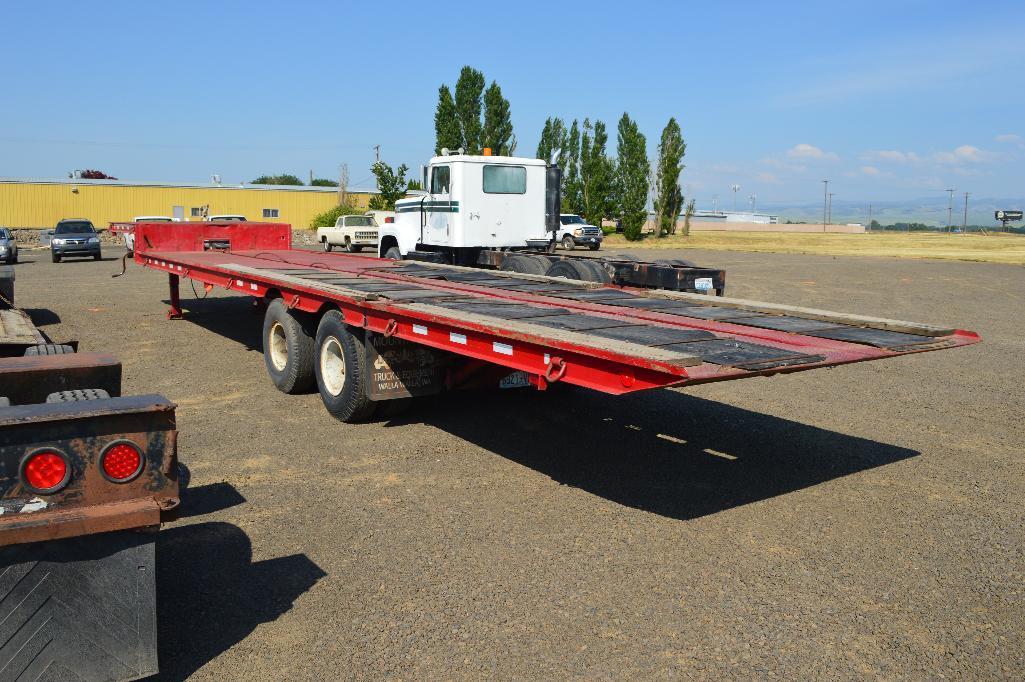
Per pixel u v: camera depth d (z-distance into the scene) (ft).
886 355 14.37
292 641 10.82
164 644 10.69
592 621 11.41
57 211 165.07
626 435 21.06
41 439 8.39
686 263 34.58
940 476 18.07
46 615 8.66
